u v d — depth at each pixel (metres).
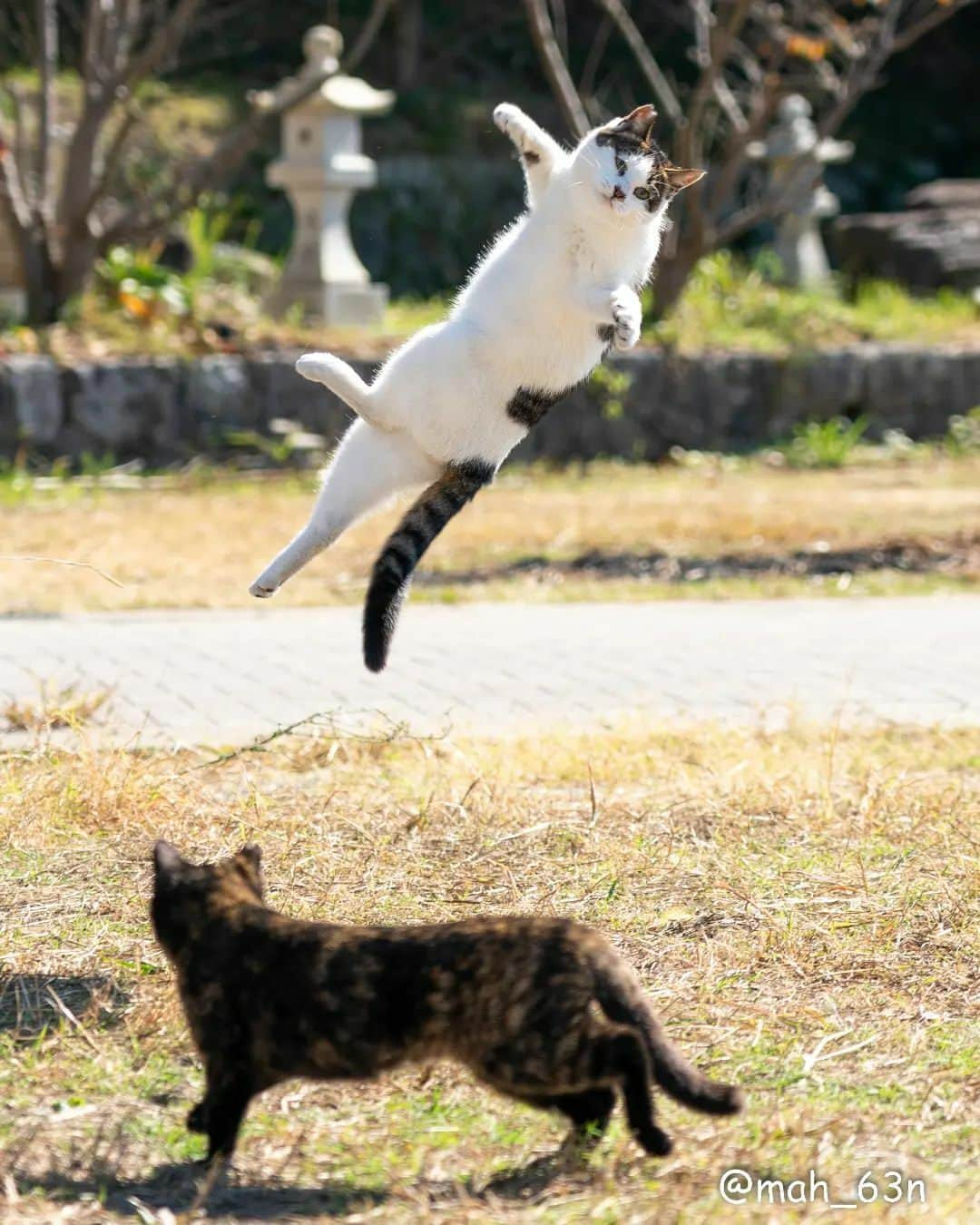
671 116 24.25
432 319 23.80
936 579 14.75
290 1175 4.70
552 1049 4.34
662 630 12.77
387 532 16.64
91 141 21.08
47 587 13.69
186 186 22.94
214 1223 4.37
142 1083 5.24
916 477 21.12
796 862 7.22
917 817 7.80
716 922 6.57
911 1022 5.75
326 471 5.99
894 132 39.44
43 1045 5.45
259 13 35.88
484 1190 4.59
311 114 22.62
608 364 21.94
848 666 11.58
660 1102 5.08
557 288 5.69
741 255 32.28
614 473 21.16
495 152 34.50
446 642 12.24
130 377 19.77
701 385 22.47
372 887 6.88
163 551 15.17
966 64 40.31
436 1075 5.31
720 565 15.16
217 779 8.41
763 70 33.00
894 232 29.41
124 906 6.61
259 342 21.17
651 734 9.26
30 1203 4.43
